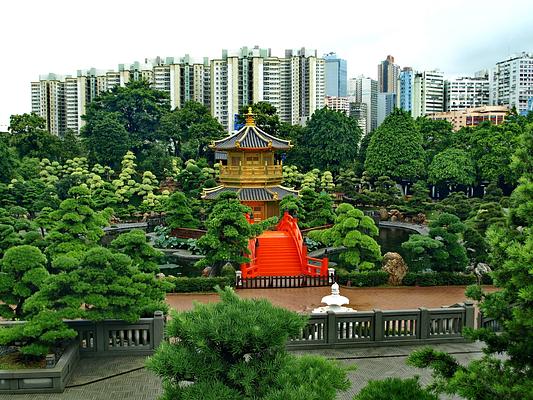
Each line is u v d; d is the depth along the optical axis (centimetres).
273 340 1002
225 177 5403
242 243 3488
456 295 3206
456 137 8469
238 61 13650
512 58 16625
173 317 1090
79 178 6825
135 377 1792
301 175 7812
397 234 6038
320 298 3172
